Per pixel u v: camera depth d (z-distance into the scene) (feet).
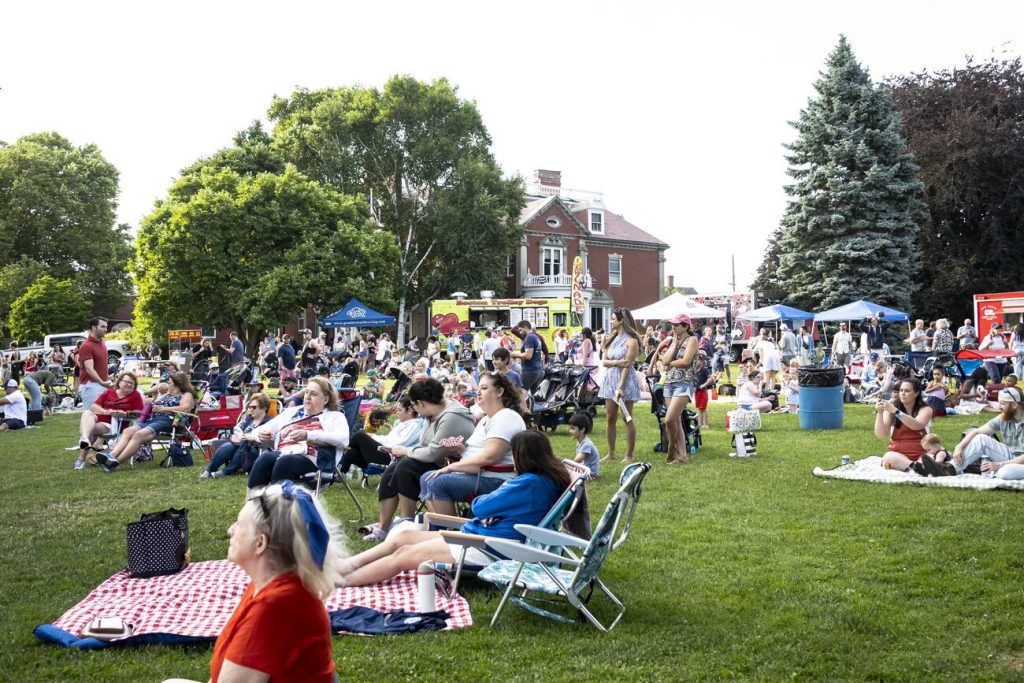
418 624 16.90
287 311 136.15
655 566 21.09
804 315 118.62
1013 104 139.85
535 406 49.01
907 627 16.57
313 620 9.16
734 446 41.60
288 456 26.81
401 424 30.25
